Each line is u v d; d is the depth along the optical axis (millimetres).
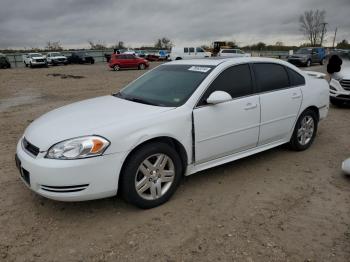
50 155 3201
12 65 42219
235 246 3021
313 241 3090
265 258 2861
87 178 3186
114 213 3592
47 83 18062
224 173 4594
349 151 5488
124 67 29984
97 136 3236
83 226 3363
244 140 4438
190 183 4285
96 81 19016
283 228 3291
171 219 3463
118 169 3320
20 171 3533
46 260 2875
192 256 2896
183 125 3760
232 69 4363
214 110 4020
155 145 3539
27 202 3836
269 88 4723
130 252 2959
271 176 4504
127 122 3439
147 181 3564
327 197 3920
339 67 9297
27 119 8289
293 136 5246
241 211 3611
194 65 4543
